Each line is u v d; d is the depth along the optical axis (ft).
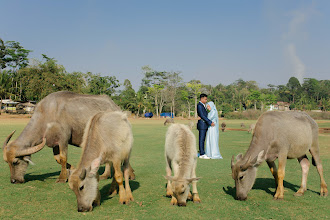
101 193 20.40
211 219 15.34
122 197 18.03
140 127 104.27
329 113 236.43
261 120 19.97
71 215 15.75
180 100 317.63
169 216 15.71
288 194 20.45
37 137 23.30
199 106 36.06
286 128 19.47
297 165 31.91
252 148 19.20
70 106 23.89
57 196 19.39
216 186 22.54
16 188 21.20
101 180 24.25
